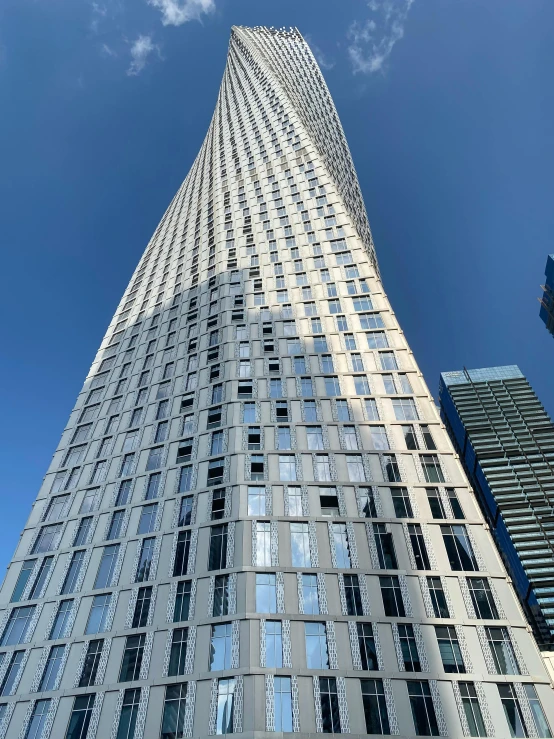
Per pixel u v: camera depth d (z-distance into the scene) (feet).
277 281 224.33
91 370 229.86
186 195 359.66
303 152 308.81
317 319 201.16
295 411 165.89
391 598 118.21
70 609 131.34
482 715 99.91
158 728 103.65
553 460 294.25
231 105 432.66
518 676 104.78
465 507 136.56
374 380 174.19
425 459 149.07
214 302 226.17
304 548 128.88
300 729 98.73
